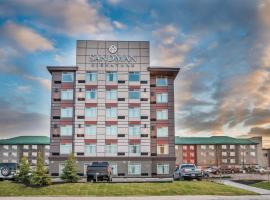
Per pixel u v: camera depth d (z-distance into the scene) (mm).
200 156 134625
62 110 64375
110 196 31469
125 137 63062
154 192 33688
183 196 30891
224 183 42125
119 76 64500
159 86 66188
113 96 64000
